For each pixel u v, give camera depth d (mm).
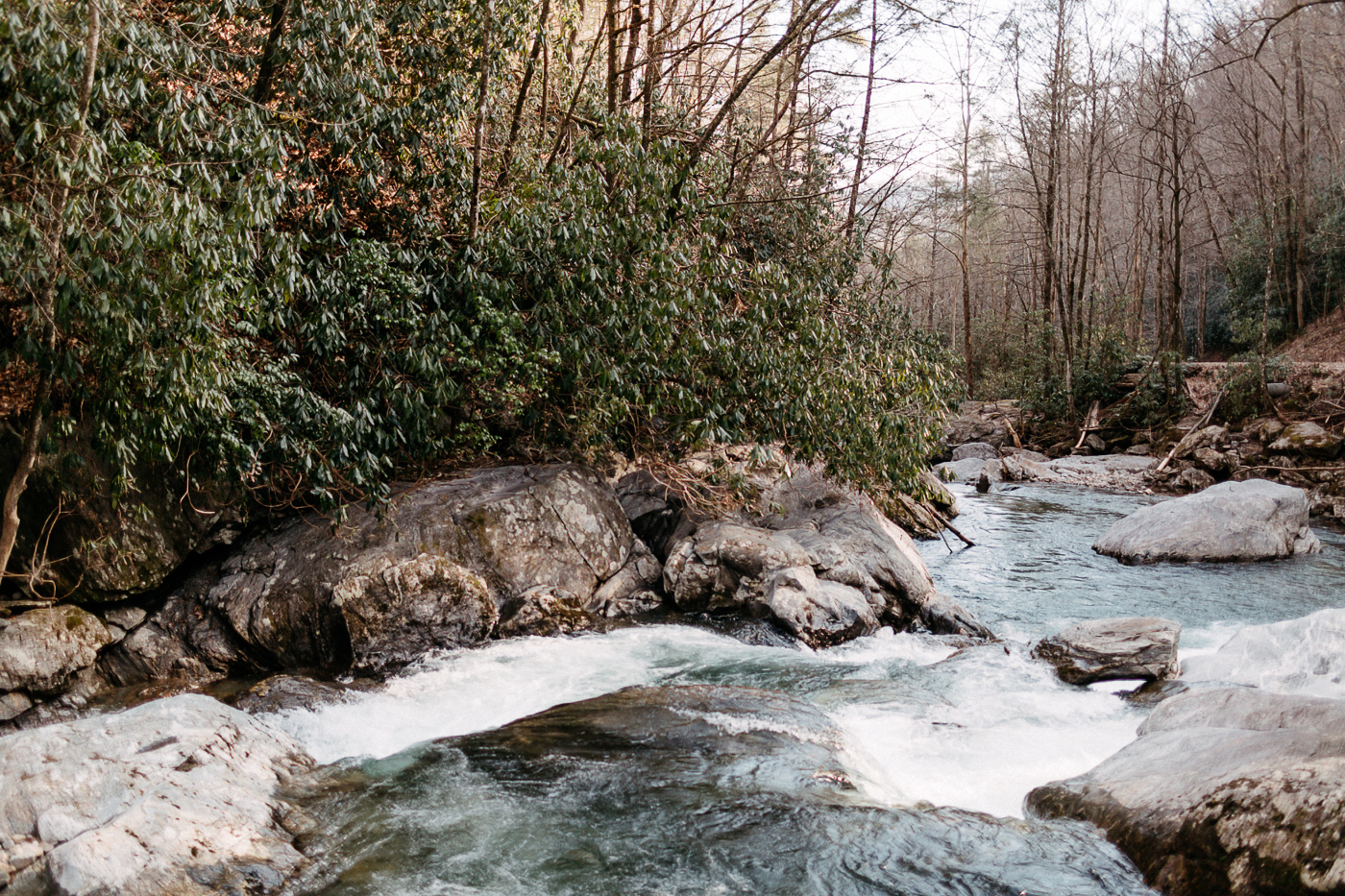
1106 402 26938
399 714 6547
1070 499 18719
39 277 5418
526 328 9203
